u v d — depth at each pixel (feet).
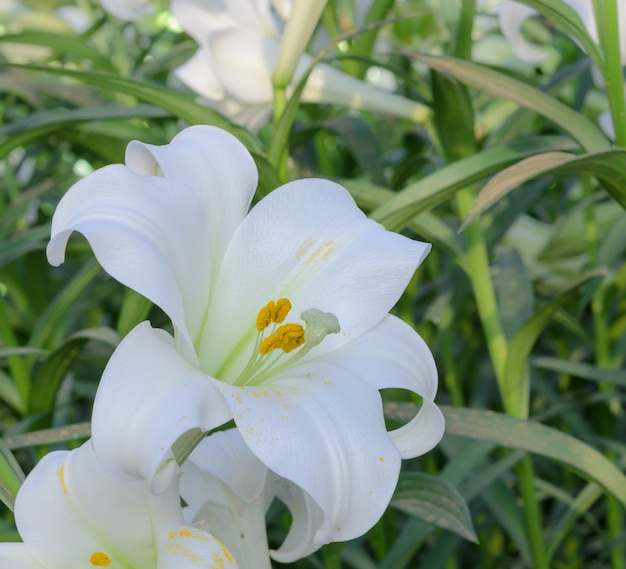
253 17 1.89
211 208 1.19
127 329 1.80
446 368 2.32
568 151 1.71
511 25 1.83
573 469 1.60
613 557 2.10
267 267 1.23
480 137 2.03
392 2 1.99
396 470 1.07
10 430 1.89
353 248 1.24
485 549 2.23
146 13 2.56
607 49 1.48
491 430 1.56
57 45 2.32
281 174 1.65
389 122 2.62
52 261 1.04
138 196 1.09
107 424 0.99
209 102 1.99
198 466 1.25
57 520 1.10
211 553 1.05
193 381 1.03
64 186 3.21
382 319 1.22
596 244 2.23
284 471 1.02
